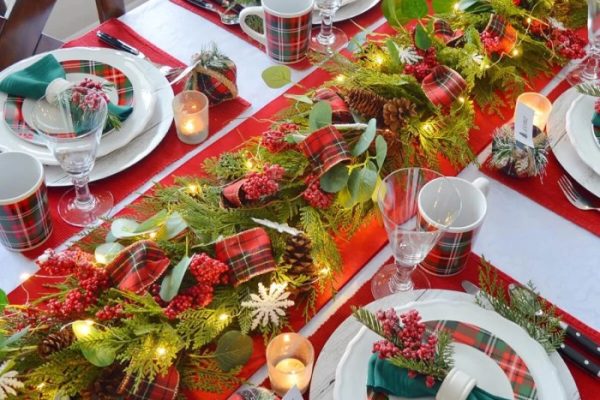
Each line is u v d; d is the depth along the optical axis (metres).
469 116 1.08
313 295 0.89
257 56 1.27
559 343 0.82
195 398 0.80
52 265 0.81
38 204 0.92
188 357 0.81
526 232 1.00
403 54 1.14
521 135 1.01
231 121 1.14
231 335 0.79
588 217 1.02
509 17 1.25
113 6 1.33
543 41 1.25
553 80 1.24
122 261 0.82
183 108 1.10
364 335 0.81
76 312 0.80
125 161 1.05
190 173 1.06
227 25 1.33
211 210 0.93
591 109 1.12
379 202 0.83
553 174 1.07
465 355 0.79
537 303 0.86
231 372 0.81
